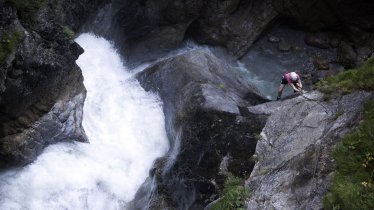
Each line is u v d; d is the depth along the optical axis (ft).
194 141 31.24
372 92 24.38
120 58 44.91
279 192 23.11
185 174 30.35
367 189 19.36
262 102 36.78
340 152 21.99
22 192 30.12
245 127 30.14
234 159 28.73
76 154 33.42
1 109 28.89
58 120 32.73
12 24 27.76
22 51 28.27
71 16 36.63
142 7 45.27
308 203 21.45
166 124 36.65
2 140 29.78
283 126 27.20
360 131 22.13
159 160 33.78
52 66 30.99
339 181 20.68
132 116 37.65
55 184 31.19
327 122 24.85
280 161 25.02
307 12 54.03
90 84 39.09
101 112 37.17
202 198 28.63
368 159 20.62
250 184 25.04
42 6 30.81
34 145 31.35
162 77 38.55
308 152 23.76
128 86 40.16
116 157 34.63
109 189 32.81
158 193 31.17
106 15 42.60
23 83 29.12
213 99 32.94
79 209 31.40
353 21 53.36
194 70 37.09
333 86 26.76
